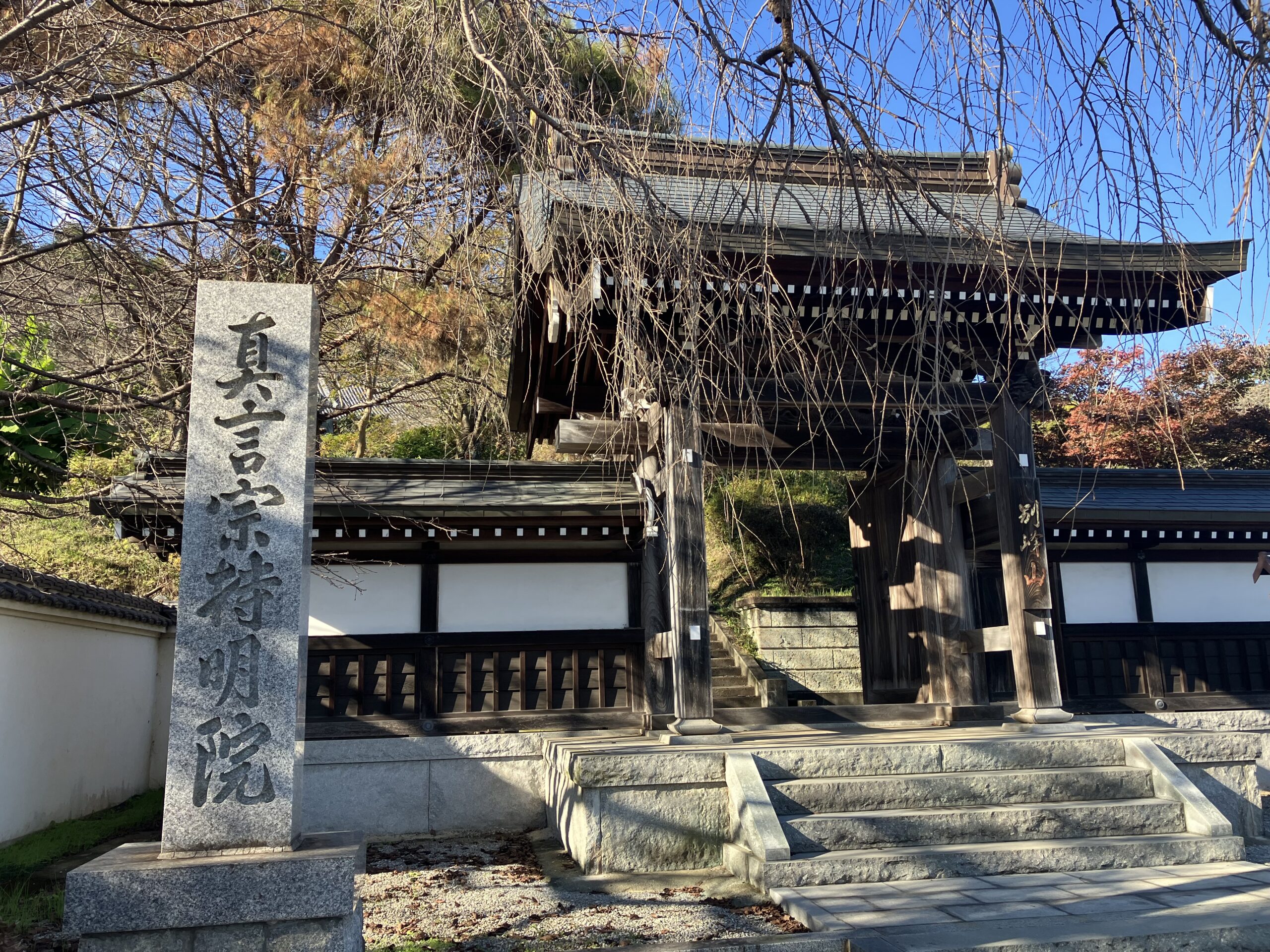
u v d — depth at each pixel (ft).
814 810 22.07
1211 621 34.99
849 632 52.90
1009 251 14.06
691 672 25.53
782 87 13.21
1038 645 28.17
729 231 15.66
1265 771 34.35
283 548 13.91
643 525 30.66
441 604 30.94
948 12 11.66
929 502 31.99
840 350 26.45
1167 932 15.12
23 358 25.32
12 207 22.56
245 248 24.26
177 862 12.40
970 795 22.66
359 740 29.63
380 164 25.49
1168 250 13.41
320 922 12.31
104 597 34.76
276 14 25.82
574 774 22.36
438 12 14.43
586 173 14.26
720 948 15.12
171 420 32.65
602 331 25.62
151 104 25.27
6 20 22.50
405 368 37.19
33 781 28.73
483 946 16.48
